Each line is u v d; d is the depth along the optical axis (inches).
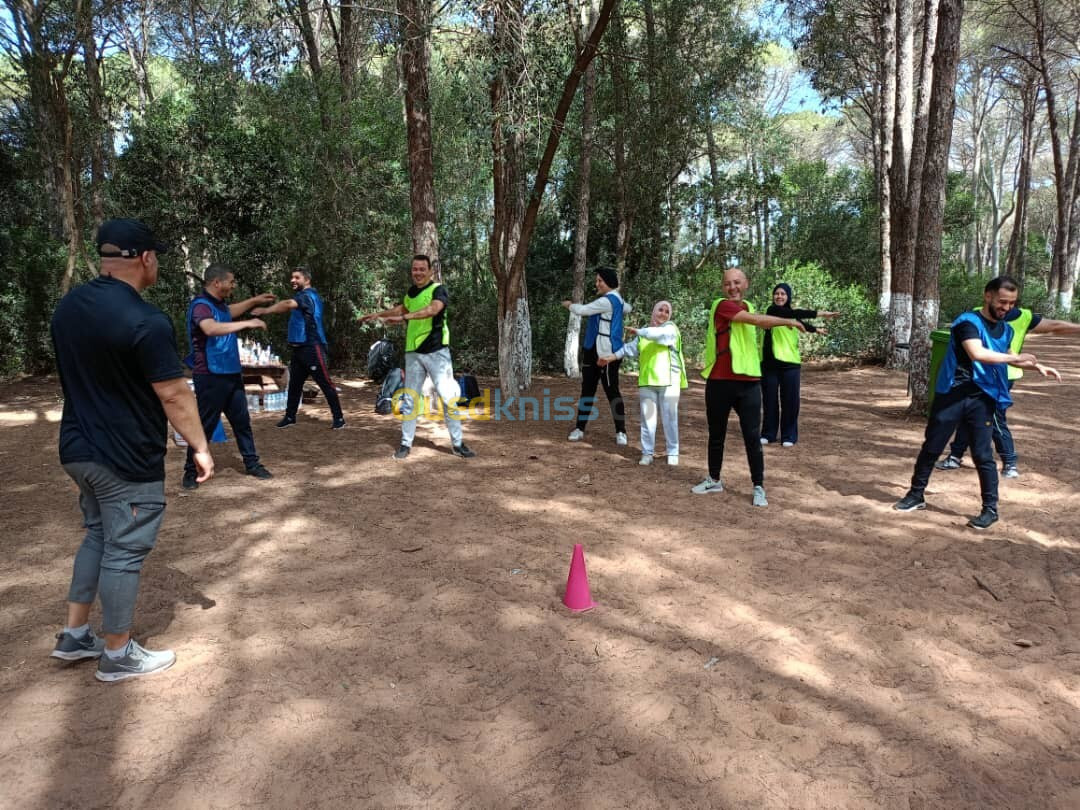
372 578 155.8
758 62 772.0
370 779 90.8
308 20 534.3
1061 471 242.5
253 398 370.9
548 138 354.6
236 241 514.3
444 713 105.3
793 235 975.0
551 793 88.3
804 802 86.7
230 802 86.5
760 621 134.9
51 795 87.6
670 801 86.8
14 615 137.7
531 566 162.7
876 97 806.5
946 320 915.4
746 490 224.5
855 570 158.9
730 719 103.6
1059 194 997.2
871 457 266.2
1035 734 100.3
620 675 115.9
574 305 287.6
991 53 1087.6
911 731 100.9
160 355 103.3
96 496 108.3
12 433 319.3
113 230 105.5
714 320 210.1
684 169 677.3
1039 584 150.6
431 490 225.6
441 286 258.4
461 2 314.2
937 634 130.0
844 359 613.6
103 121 556.7
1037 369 169.8
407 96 378.6
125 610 110.5
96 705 107.0
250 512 202.7
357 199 513.0
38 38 411.5
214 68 514.6
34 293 507.8
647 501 213.5
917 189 529.0
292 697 109.3
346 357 538.6
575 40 379.9
